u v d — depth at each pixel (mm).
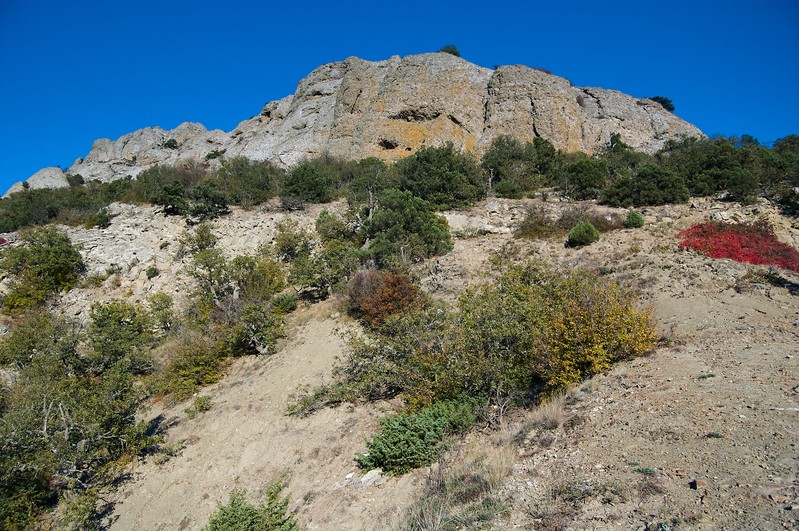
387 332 13031
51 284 22828
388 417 9711
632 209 22609
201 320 18453
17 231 29078
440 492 6562
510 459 6762
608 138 41844
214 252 21469
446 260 19875
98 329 15930
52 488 10758
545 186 31250
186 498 10000
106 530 9555
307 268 20328
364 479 8367
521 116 40625
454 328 10875
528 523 4980
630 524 4449
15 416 10109
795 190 20984
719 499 4473
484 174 31781
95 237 26828
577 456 6207
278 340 16938
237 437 11820
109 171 64562
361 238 23031
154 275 24141
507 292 12320
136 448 11273
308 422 11602
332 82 52906
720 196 22844
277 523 7230
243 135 56625
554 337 9383
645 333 9531
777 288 12883
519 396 9289
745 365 8039
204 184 30891
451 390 9836
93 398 11062
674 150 34250
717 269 14203
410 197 23266
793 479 4527
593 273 15273
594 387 8477
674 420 6398
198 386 15438
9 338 17047
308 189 31141
